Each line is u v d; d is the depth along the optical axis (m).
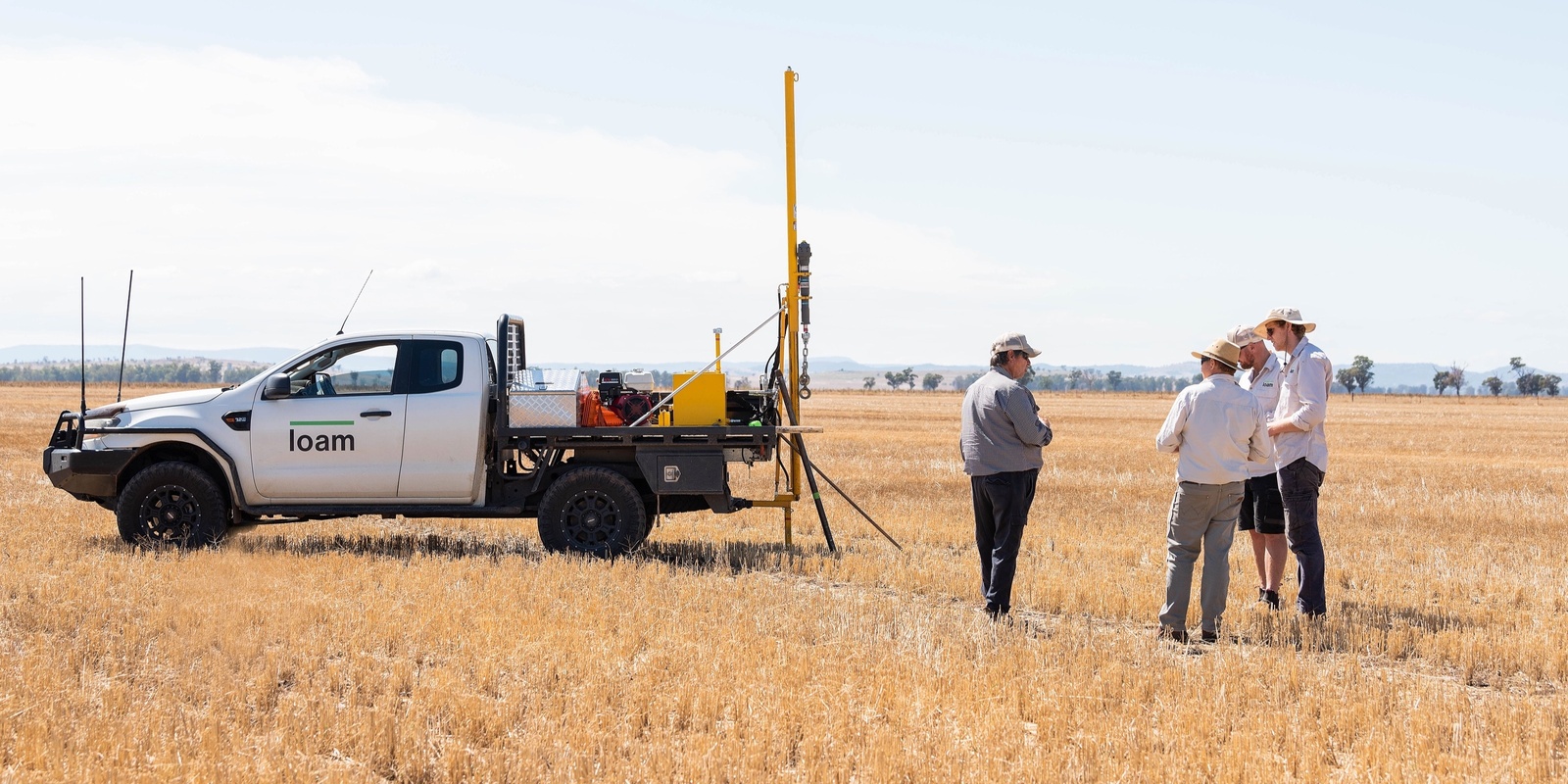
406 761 4.48
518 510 10.28
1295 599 8.45
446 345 10.20
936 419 46.16
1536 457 27.55
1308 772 4.59
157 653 6.09
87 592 7.44
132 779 4.17
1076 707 5.41
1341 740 5.11
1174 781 4.46
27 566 8.44
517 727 4.99
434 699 5.20
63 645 6.14
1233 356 7.04
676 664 5.94
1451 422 51.38
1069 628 7.17
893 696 5.44
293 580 8.12
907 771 4.46
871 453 24.28
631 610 7.29
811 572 9.36
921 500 14.95
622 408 10.59
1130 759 4.70
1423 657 6.77
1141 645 6.78
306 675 5.59
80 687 5.40
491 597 7.50
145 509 9.94
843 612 7.37
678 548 10.44
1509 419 56.28
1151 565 10.02
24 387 87.69
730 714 5.24
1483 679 6.38
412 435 9.99
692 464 10.16
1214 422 7.00
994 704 5.36
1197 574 9.52
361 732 4.71
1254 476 8.03
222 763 4.34
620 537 9.94
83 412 10.09
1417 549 11.05
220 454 9.88
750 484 16.77
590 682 5.52
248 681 5.53
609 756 4.58
